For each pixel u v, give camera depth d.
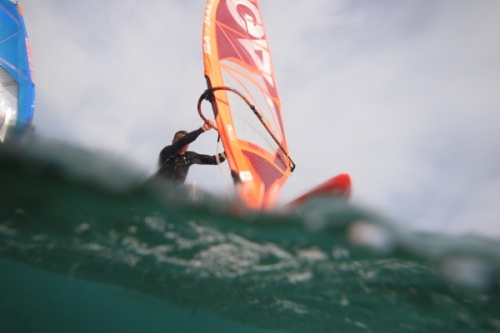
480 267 3.89
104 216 4.08
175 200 3.76
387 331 6.18
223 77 5.25
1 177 3.56
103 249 4.86
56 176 3.54
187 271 5.14
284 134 5.91
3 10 8.04
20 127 3.55
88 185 3.60
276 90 6.36
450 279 4.18
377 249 3.98
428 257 3.95
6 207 4.05
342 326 6.35
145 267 5.27
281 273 4.74
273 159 5.18
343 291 4.95
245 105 5.31
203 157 4.82
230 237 4.19
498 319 4.77
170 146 4.44
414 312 5.12
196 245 4.42
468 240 3.96
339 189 3.96
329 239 3.99
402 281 4.45
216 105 4.83
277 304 5.89
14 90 7.42
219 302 6.35
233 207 3.87
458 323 5.18
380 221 3.79
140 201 3.79
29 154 3.37
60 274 6.40
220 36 5.72
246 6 6.78
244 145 4.81
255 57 6.23
